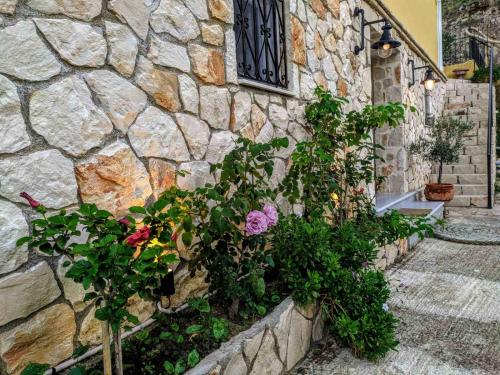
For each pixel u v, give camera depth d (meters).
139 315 1.76
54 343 1.41
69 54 1.44
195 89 2.03
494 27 14.56
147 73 1.76
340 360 2.09
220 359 1.53
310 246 2.15
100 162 1.55
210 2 2.12
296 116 2.98
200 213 1.90
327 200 2.94
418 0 6.91
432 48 8.00
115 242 1.20
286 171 2.88
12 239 1.28
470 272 3.43
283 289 2.24
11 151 1.28
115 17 1.61
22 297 1.31
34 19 1.34
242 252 2.04
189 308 2.00
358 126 3.07
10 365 1.29
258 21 2.74
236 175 2.06
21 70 1.31
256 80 2.63
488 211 6.12
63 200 1.43
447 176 7.02
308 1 3.15
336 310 2.22
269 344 1.82
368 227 3.04
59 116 1.41
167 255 1.28
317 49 3.29
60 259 1.42
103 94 1.57
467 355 2.09
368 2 4.45
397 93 5.67
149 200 1.77
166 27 1.85
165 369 1.47
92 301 1.53
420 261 3.81
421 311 2.66
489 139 6.40
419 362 2.03
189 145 1.99
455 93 9.02
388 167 5.80
